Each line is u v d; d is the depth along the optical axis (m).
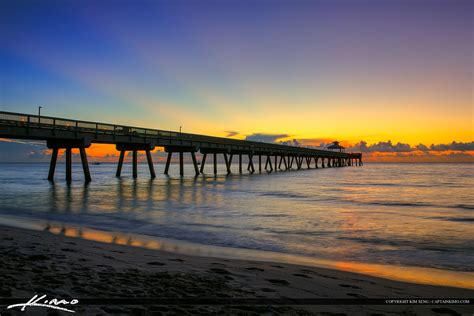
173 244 10.41
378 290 6.34
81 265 7.06
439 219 16.11
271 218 15.77
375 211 18.70
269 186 36.34
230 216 16.14
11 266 6.68
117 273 6.52
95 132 31.38
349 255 9.53
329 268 8.04
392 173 81.75
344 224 14.48
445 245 10.83
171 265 7.48
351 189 34.50
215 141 50.28
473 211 19.00
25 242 9.42
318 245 10.70
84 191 26.94
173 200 21.86
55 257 7.70
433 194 29.70
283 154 78.19
